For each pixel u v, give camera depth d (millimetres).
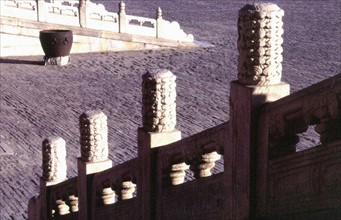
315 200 4281
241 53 4672
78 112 21047
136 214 6695
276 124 4496
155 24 33719
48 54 29516
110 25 32969
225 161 5098
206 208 5465
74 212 8578
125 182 6969
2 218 12648
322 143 4207
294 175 4445
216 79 25875
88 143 7598
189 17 44875
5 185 14445
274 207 4641
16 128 19094
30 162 16062
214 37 37031
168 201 6023
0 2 30844
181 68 28406
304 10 47062
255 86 4613
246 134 4734
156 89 6000
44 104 22141
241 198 4906
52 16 31812
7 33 31141
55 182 9336
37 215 9906
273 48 4562
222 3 53469
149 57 31375
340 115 3945
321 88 4031
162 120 6066
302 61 28109
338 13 45406
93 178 7566
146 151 6164
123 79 26359
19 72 27875
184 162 5867
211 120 19609
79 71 28109
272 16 4492
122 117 20250
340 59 28500
